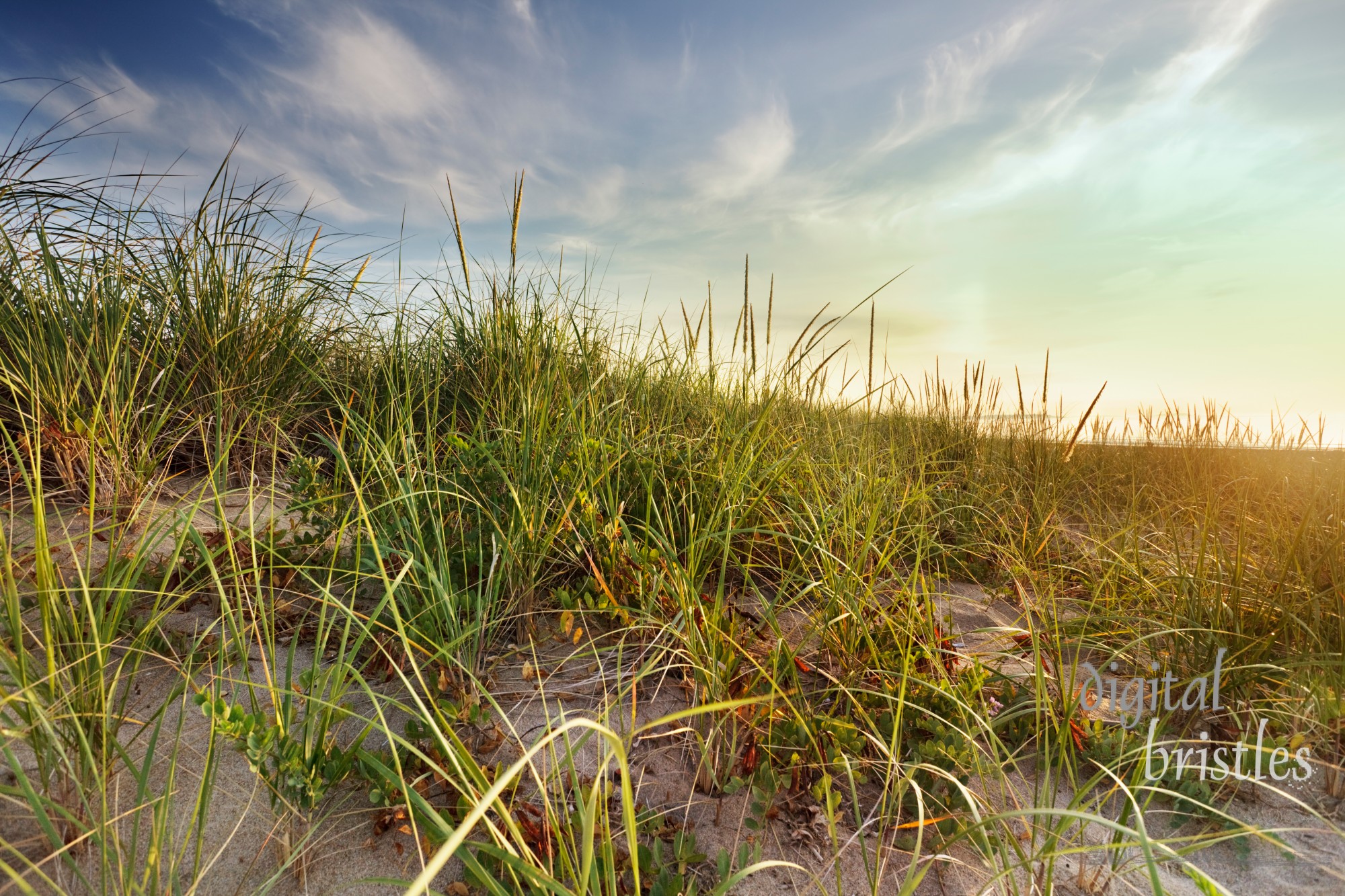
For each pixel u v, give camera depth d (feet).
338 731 6.49
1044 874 6.02
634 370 15.34
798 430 13.44
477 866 4.78
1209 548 11.59
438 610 7.67
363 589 8.43
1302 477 15.57
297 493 9.27
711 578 10.27
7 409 9.61
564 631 8.28
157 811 4.86
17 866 4.79
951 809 6.56
